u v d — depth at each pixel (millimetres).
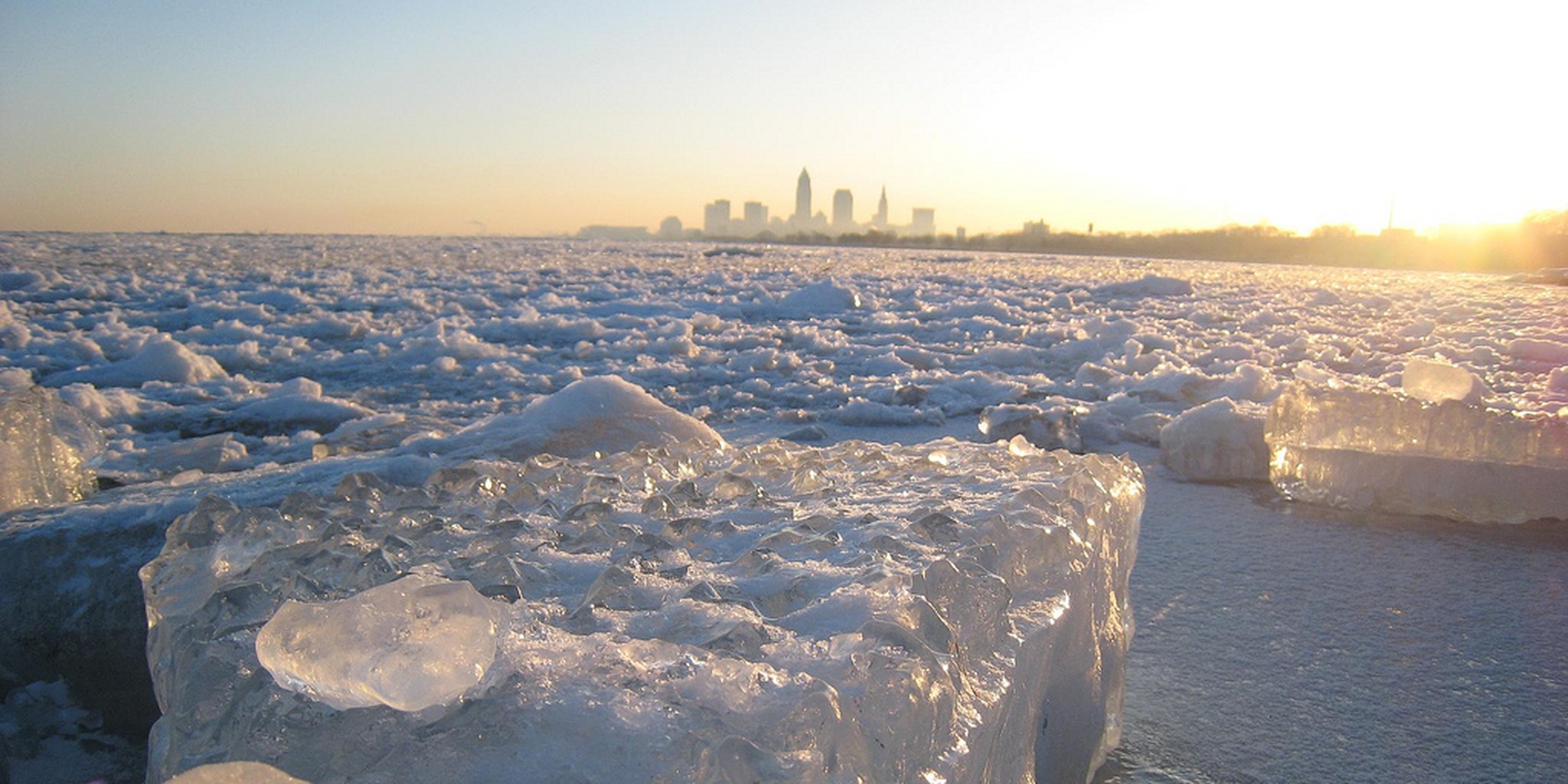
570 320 10773
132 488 2338
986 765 1093
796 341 9844
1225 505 3637
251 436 4953
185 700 956
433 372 7266
